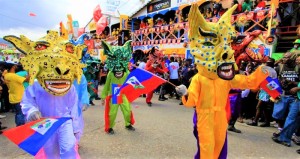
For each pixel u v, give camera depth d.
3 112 7.21
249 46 5.23
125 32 17.92
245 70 6.25
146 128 5.42
